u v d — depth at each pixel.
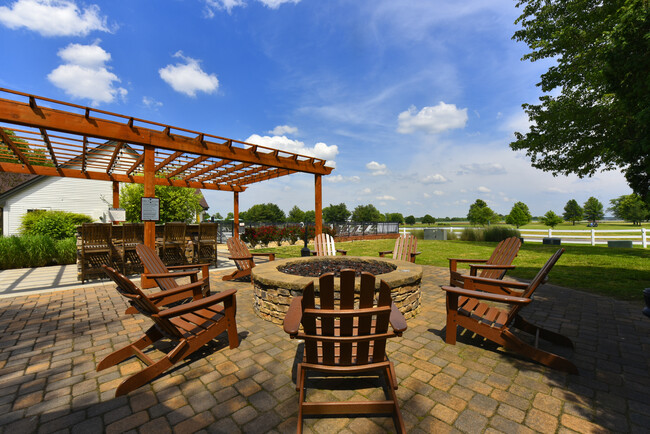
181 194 18.77
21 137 6.51
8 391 2.28
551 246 13.91
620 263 8.20
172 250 8.95
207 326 2.90
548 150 10.32
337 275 4.12
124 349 2.71
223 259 11.38
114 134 5.66
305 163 9.48
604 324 3.67
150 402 2.13
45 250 9.35
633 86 4.31
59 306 4.68
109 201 17.28
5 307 4.62
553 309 4.28
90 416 1.97
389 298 1.91
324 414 1.99
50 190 15.96
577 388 2.27
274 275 4.00
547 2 9.59
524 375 2.47
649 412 1.96
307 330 1.95
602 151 8.67
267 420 1.93
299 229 17.56
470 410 2.01
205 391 2.27
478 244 15.64
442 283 6.19
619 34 4.39
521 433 1.77
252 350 3.02
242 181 13.38
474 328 2.91
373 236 22.53
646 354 2.83
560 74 9.17
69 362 2.78
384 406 1.90
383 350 2.02
